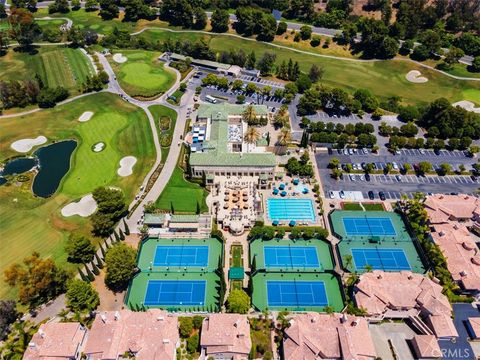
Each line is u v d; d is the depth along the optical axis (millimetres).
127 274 131500
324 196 170750
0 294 133500
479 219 155500
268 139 197875
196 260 144875
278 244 150250
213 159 172750
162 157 190750
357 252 148125
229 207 163125
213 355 111750
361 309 122000
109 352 107938
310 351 109000
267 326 122125
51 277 129250
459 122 199375
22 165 188875
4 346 115500
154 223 153625
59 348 109250
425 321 123000
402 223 159250
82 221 159000
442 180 179125
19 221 159500
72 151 197125
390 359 116250
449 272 135125
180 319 119750
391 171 183250
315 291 134875
